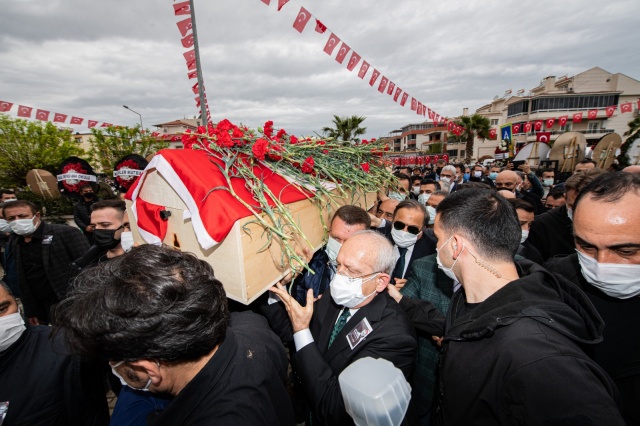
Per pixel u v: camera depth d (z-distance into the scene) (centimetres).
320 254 213
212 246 126
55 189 809
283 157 185
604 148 593
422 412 166
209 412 70
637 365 104
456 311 110
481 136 2347
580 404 60
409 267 238
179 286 69
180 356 69
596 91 2564
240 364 81
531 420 65
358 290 132
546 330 74
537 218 279
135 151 1262
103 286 67
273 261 146
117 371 77
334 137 265
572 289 94
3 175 1108
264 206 137
